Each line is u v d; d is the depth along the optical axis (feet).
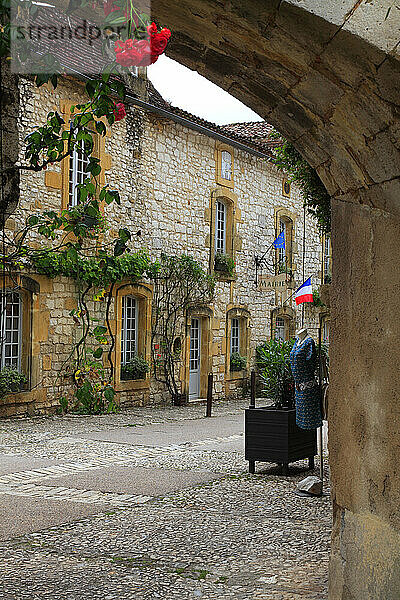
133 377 50.80
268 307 67.00
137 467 28.45
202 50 10.32
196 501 22.48
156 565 15.97
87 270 44.37
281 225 69.87
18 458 30.07
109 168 47.78
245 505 22.02
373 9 7.79
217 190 59.26
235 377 62.54
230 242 61.36
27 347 42.63
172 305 54.34
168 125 53.52
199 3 8.78
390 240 9.95
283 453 26.81
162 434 38.75
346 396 11.48
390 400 9.98
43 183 42.39
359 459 11.02
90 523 19.56
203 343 58.95
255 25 8.69
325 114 9.87
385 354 10.13
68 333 44.93
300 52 8.79
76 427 40.27
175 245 54.49
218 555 16.76
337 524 12.00
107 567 15.78
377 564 10.29
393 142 8.83
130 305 51.34
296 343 24.43
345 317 11.51
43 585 14.53
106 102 12.23
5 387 40.83
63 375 44.75
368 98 8.64
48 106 42.27
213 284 58.29
